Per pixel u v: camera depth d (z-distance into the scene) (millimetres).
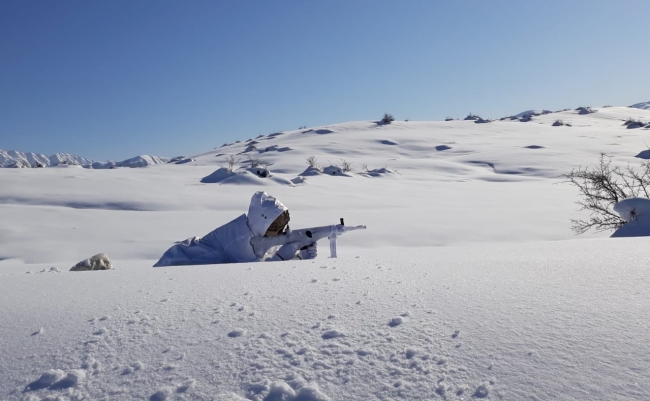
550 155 53375
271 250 4770
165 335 2051
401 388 1537
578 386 1464
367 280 2900
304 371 1672
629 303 2076
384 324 2051
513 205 24391
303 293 2619
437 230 15766
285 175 43500
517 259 3459
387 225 16688
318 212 19922
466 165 53094
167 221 18031
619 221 11602
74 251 13898
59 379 1711
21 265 11039
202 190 28453
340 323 2090
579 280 2559
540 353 1675
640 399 1373
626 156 49906
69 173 32812
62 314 2410
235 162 67562
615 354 1619
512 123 104000
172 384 1644
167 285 3049
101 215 19125
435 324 2008
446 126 97875
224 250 4789
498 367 1612
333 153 70188
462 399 1458
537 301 2211
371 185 35125
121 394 1606
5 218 17797
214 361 1786
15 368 1831
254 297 2576
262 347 1877
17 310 2514
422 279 2854
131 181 30547
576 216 18031
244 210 22484
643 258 3074
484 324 1971
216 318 2230
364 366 1683
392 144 75938
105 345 1975
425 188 34031
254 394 1553
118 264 9336
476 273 2967
